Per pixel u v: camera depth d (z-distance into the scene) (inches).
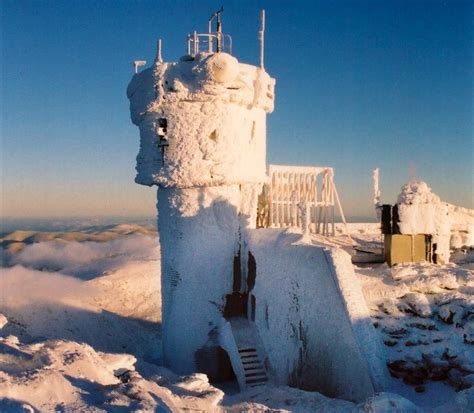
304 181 770.2
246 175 601.6
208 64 565.9
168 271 614.9
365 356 379.9
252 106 607.8
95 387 254.5
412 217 548.7
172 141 589.0
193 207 600.7
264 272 547.8
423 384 382.3
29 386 230.4
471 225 744.3
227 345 561.0
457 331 418.6
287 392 414.6
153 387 277.9
